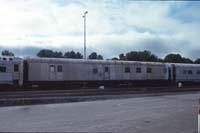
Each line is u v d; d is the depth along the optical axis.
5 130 10.31
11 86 32.28
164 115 14.73
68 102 22.61
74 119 13.20
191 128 11.02
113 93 29.92
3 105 19.83
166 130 10.59
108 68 39.31
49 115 14.69
